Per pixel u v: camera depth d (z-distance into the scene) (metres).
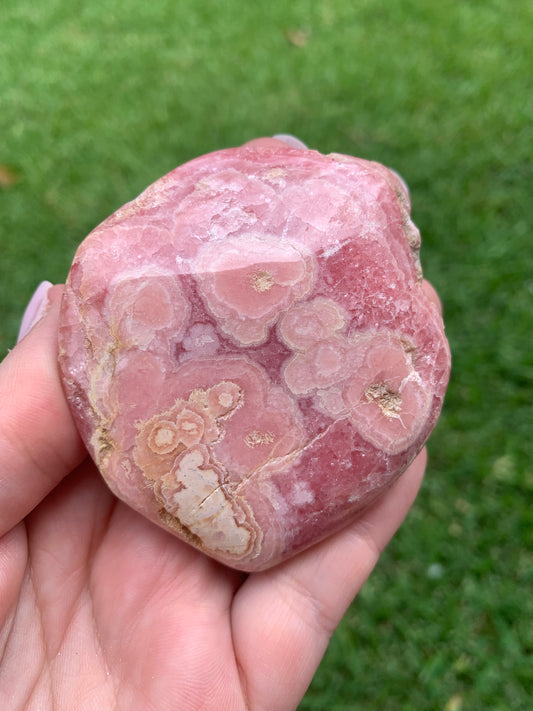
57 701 0.10
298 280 0.10
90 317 0.10
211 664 0.10
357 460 0.10
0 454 0.09
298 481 0.10
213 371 0.10
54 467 0.10
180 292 0.10
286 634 0.11
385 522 0.12
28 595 0.11
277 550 0.10
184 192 0.10
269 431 0.10
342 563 0.11
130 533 0.11
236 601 0.11
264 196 0.10
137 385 0.10
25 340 0.10
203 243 0.10
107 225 0.10
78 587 0.11
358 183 0.10
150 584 0.11
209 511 0.10
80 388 0.10
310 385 0.10
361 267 0.10
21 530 0.11
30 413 0.10
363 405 0.10
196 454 0.10
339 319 0.10
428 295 0.13
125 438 0.10
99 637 0.11
